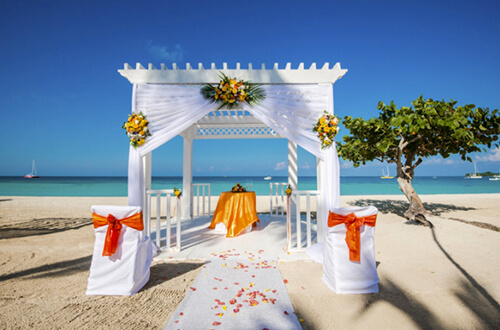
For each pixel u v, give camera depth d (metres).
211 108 4.31
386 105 6.58
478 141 5.83
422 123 5.58
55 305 2.57
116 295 2.78
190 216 7.65
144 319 2.32
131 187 4.09
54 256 4.18
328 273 3.02
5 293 2.84
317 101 4.23
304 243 4.70
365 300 2.68
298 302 2.63
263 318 2.31
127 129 4.08
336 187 4.08
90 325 2.22
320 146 4.18
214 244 4.77
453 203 10.38
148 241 3.19
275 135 8.30
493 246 4.67
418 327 2.20
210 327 2.18
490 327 2.20
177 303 2.62
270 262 3.80
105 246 2.79
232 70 4.28
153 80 4.31
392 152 7.36
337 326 2.21
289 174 8.07
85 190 22.69
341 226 2.93
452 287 2.98
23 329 2.15
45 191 21.30
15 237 5.48
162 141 4.18
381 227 6.32
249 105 4.24
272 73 4.28
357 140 7.13
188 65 4.35
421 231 5.87
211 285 3.01
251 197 5.79
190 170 7.70
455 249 4.50
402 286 3.02
